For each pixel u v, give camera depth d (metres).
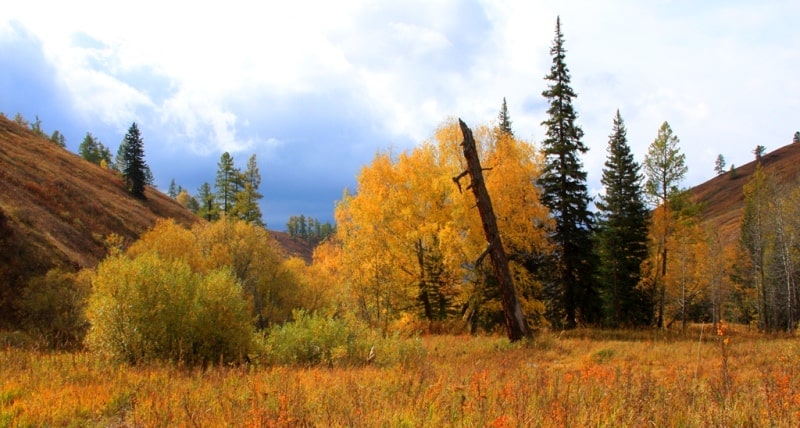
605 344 15.67
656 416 4.68
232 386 6.93
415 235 21.62
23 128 73.12
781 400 5.10
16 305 24.42
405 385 6.55
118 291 10.39
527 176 21.69
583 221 24.83
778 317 43.38
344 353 10.45
